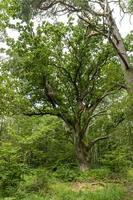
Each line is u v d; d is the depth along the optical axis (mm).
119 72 27406
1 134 32844
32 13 17828
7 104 24766
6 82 22797
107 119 29594
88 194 15703
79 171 26547
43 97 28766
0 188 16141
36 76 26922
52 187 17922
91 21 18188
